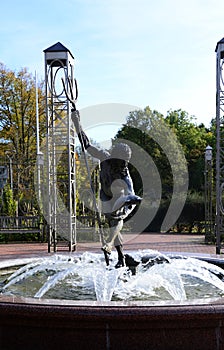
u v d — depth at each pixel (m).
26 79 27.05
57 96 10.78
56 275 5.24
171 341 3.50
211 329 3.53
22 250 11.50
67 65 10.64
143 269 5.78
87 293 4.78
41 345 3.59
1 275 6.37
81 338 3.52
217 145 10.39
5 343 3.68
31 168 16.92
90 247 11.57
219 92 10.42
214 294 4.87
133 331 3.49
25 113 27.19
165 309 3.46
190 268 5.56
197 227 19.80
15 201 16.06
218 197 10.30
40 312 3.52
